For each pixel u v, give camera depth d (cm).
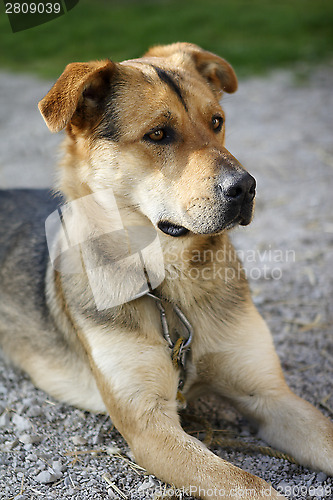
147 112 296
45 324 372
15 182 720
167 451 277
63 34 1505
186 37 1362
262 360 323
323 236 549
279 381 325
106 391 303
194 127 301
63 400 362
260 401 322
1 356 409
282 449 308
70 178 318
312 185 663
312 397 354
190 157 292
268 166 721
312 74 1102
